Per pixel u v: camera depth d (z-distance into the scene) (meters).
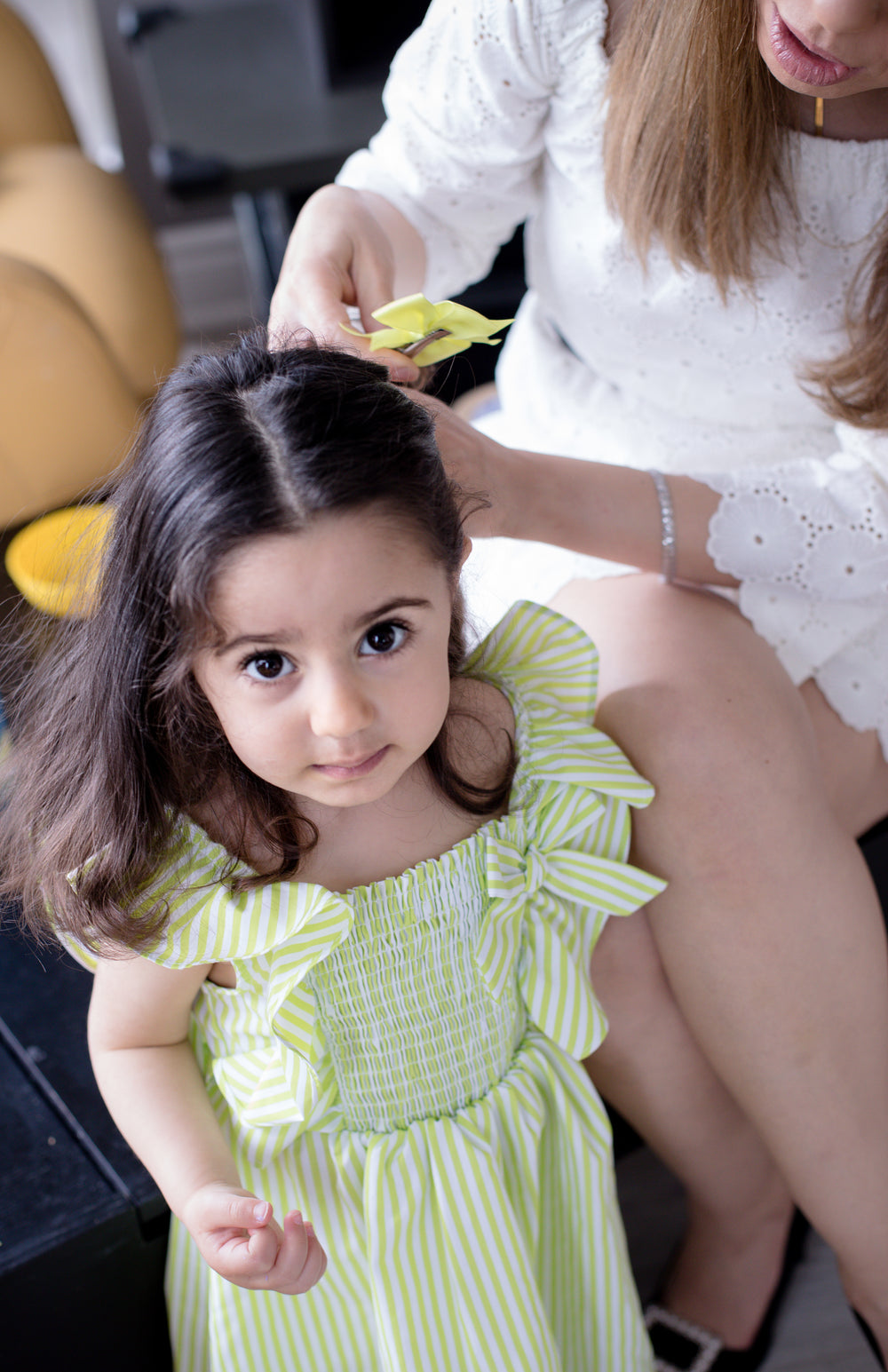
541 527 0.90
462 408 1.44
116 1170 0.93
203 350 0.83
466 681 0.87
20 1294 0.87
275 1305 0.87
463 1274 0.84
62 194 1.91
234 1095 0.83
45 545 1.23
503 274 2.11
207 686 0.70
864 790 1.05
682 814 0.88
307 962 0.76
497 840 0.83
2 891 0.86
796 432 1.07
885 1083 0.93
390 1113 0.86
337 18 2.25
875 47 0.77
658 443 1.09
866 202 0.93
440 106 1.06
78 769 0.77
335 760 0.68
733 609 0.98
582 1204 0.91
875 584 0.97
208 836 0.78
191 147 2.01
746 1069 0.93
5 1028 1.05
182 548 0.66
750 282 0.95
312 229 1.00
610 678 0.92
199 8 2.67
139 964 0.80
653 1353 1.05
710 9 0.83
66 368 1.57
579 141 1.01
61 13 3.41
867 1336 1.03
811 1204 0.96
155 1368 0.99
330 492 0.64
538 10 0.96
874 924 0.93
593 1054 1.00
